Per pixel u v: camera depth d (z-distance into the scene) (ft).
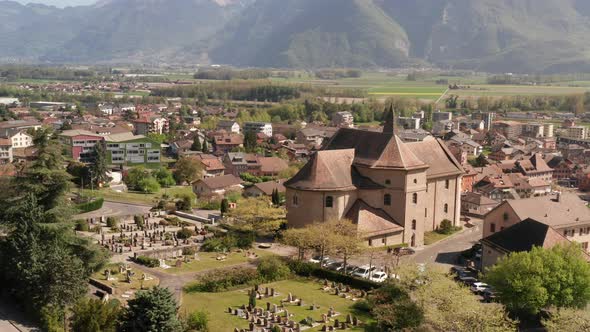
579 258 340.18
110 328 274.36
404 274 323.57
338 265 412.77
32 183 332.80
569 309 298.56
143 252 410.11
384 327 312.71
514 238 406.41
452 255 465.88
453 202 542.98
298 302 344.69
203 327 297.12
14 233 321.11
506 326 283.59
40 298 297.94
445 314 284.20
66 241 325.42
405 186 471.62
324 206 460.96
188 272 385.09
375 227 460.96
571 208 486.38
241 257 423.23
